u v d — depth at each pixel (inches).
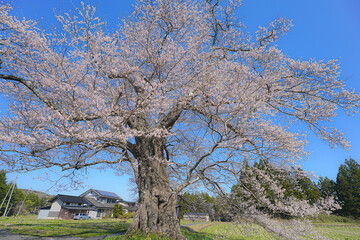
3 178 1496.1
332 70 305.1
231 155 268.4
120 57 285.6
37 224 550.6
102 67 235.3
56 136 192.9
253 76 288.5
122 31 325.7
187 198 410.9
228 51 405.7
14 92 257.3
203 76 286.0
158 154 304.0
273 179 287.4
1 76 253.6
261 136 263.4
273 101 333.1
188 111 356.8
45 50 218.4
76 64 240.1
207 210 390.6
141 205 273.9
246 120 268.2
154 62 281.3
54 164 223.9
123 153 249.8
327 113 307.7
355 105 286.2
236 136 259.3
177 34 323.6
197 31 335.6
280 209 261.0
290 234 248.7
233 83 263.6
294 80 336.5
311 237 259.9
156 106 253.3
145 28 315.3
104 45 256.8
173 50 263.4
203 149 340.8
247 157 285.6
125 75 231.6
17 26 227.0
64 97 233.1
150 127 293.9
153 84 241.4
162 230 257.3
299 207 250.1
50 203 1419.8
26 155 199.9
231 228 326.0
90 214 1424.7
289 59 328.5
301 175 278.5
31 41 222.8
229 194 312.2
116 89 281.9
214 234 420.8
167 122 311.6
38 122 211.6
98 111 208.4
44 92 270.5
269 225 266.4
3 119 207.9
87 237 330.0
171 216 268.2
